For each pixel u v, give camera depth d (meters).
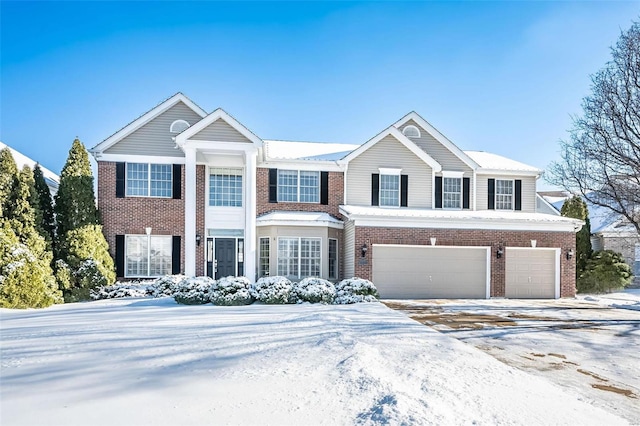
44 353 7.34
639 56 18.11
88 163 19.19
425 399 5.02
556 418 4.68
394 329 10.23
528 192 23.55
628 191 18.81
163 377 5.87
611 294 23.55
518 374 6.52
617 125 18.88
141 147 20.97
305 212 21.47
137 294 18.42
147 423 4.24
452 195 22.77
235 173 21.69
